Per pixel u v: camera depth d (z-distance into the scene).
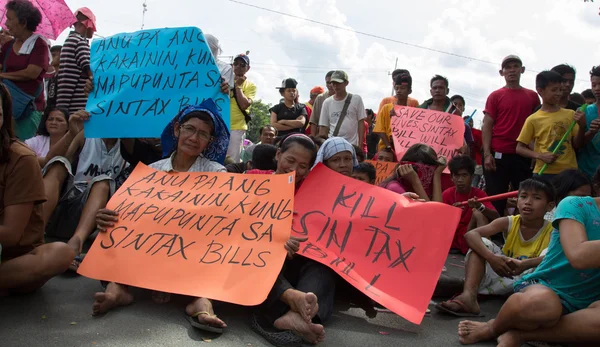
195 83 4.66
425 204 3.53
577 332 2.70
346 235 3.47
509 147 6.28
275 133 8.11
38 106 6.27
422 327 3.23
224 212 3.36
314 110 8.26
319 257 3.22
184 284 3.01
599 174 3.71
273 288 2.91
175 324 2.86
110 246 3.27
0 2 6.26
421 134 6.78
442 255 3.29
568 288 2.86
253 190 3.46
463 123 6.80
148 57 4.78
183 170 3.85
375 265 3.29
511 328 2.84
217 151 3.94
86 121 4.57
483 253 3.54
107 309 2.94
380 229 3.47
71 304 3.06
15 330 2.63
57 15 6.06
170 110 4.59
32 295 3.14
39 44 5.77
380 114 7.33
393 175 4.79
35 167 3.00
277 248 3.11
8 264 2.93
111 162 4.75
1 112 2.78
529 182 3.71
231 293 2.91
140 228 3.35
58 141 4.67
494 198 4.57
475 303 3.47
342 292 3.70
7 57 5.81
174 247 3.22
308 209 3.65
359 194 3.69
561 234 2.76
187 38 4.78
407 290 3.14
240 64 7.02
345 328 3.09
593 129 5.32
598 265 2.57
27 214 2.96
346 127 7.20
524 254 3.77
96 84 4.76
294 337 2.73
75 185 4.32
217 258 3.12
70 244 3.40
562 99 6.25
